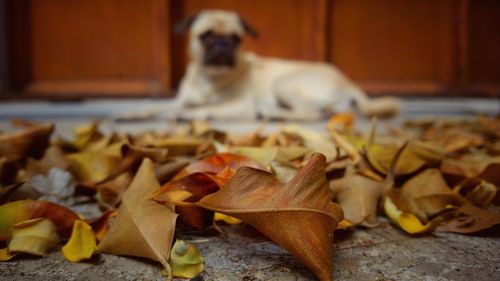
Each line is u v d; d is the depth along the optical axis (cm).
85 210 37
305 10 169
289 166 33
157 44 166
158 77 168
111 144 50
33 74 165
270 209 23
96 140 53
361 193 33
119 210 28
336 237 30
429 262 27
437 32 175
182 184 29
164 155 37
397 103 131
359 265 26
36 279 24
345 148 42
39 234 27
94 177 41
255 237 30
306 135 48
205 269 26
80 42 166
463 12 171
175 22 168
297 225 23
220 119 129
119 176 38
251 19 170
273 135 52
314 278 24
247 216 24
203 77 138
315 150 42
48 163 43
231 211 24
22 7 160
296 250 23
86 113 132
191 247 24
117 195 36
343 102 138
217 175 29
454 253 28
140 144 46
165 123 114
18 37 162
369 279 24
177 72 171
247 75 142
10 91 161
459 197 34
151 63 168
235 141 52
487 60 178
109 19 165
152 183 29
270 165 33
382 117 131
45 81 165
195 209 29
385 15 173
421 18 174
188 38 170
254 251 28
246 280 24
